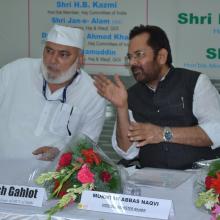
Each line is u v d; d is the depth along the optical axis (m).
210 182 1.92
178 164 2.99
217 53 4.09
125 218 1.89
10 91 3.37
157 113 3.08
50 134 3.25
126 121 2.89
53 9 4.38
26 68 3.39
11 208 2.00
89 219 1.88
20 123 3.29
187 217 1.91
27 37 4.46
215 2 4.04
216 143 2.96
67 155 2.11
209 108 3.03
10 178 2.33
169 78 3.08
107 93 2.87
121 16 4.24
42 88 3.30
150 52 2.98
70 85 3.29
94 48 4.32
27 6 4.42
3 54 4.53
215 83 4.12
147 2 4.18
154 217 1.89
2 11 4.48
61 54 3.15
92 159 2.08
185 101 3.05
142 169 2.66
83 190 1.99
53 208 1.94
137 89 3.16
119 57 4.29
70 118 3.28
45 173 2.10
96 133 3.37
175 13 4.13
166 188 2.28
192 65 4.14
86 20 4.31
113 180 2.08
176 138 2.89
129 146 2.95
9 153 3.23
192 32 4.11
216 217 1.83
